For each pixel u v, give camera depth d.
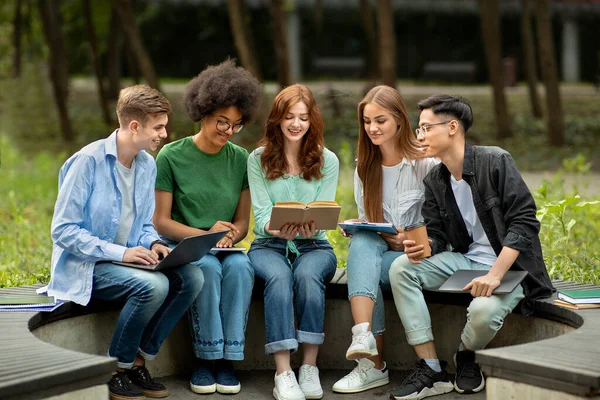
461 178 5.98
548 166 19.44
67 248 5.66
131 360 5.73
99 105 33.16
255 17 41.28
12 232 10.91
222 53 44.28
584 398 4.27
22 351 4.77
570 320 5.56
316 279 6.06
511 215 5.79
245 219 6.54
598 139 23.28
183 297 5.85
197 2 41.69
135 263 5.72
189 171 6.36
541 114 27.00
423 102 5.98
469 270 5.89
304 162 6.39
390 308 6.55
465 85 40.03
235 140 22.28
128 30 20.34
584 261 8.11
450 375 6.34
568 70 42.78
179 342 6.55
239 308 6.05
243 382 6.37
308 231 6.00
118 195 5.85
